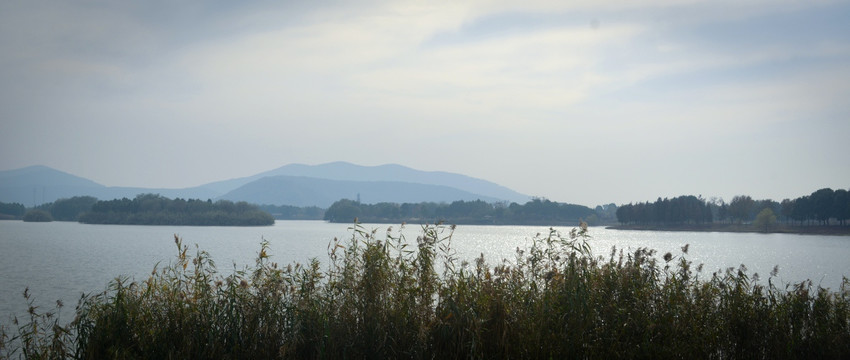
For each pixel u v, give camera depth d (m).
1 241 109.62
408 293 10.37
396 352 9.52
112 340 9.49
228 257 65.75
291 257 61.84
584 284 10.41
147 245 99.06
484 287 10.47
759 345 10.42
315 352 9.60
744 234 172.50
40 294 35.34
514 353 9.52
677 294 10.83
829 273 48.41
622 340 9.91
